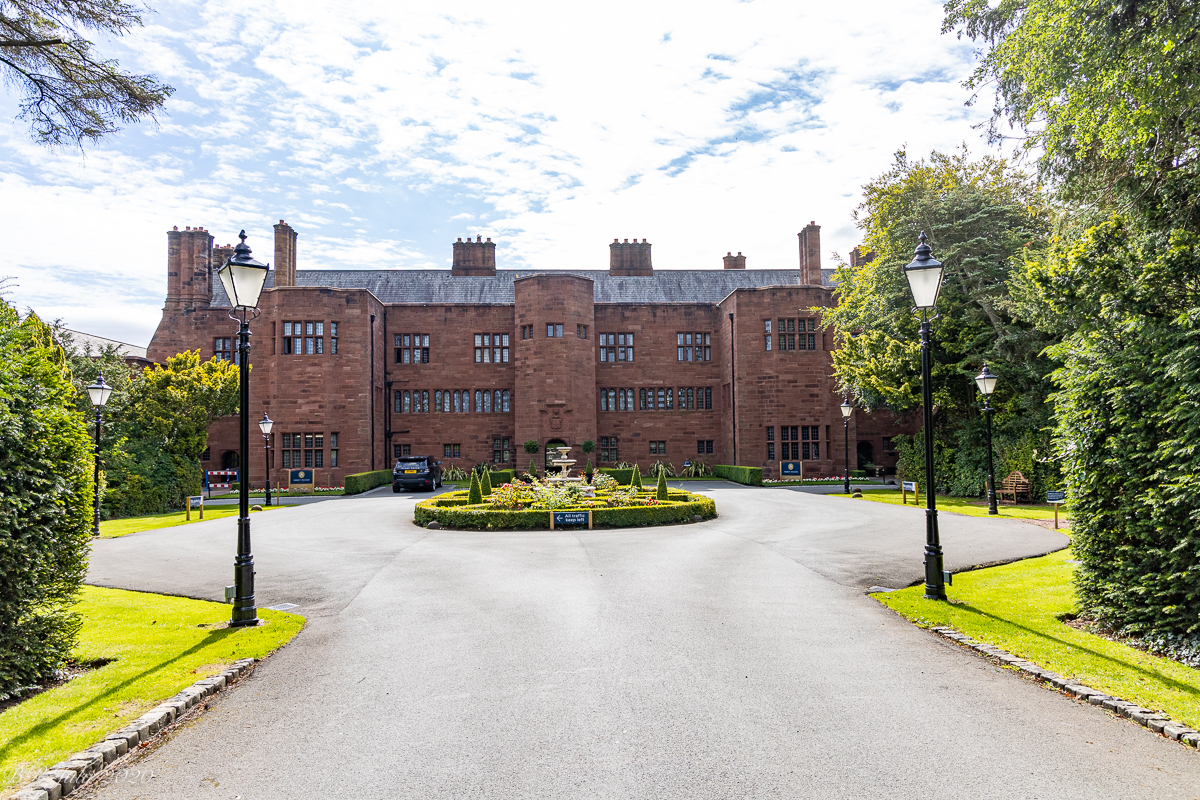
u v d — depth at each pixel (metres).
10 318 7.41
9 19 9.08
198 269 38.19
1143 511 7.66
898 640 7.67
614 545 14.27
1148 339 7.66
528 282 36.97
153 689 6.21
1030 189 25.44
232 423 36.69
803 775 4.59
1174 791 4.37
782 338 35.66
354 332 34.12
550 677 6.53
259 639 7.91
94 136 10.05
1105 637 7.83
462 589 10.41
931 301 9.83
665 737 5.19
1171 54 8.32
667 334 39.84
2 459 6.54
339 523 19.03
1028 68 10.33
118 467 23.09
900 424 38.47
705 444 39.59
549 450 37.97
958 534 15.55
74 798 4.44
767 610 8.96
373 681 6.55
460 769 4.74
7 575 6.48
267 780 4.65
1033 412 22.67
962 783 4.48
